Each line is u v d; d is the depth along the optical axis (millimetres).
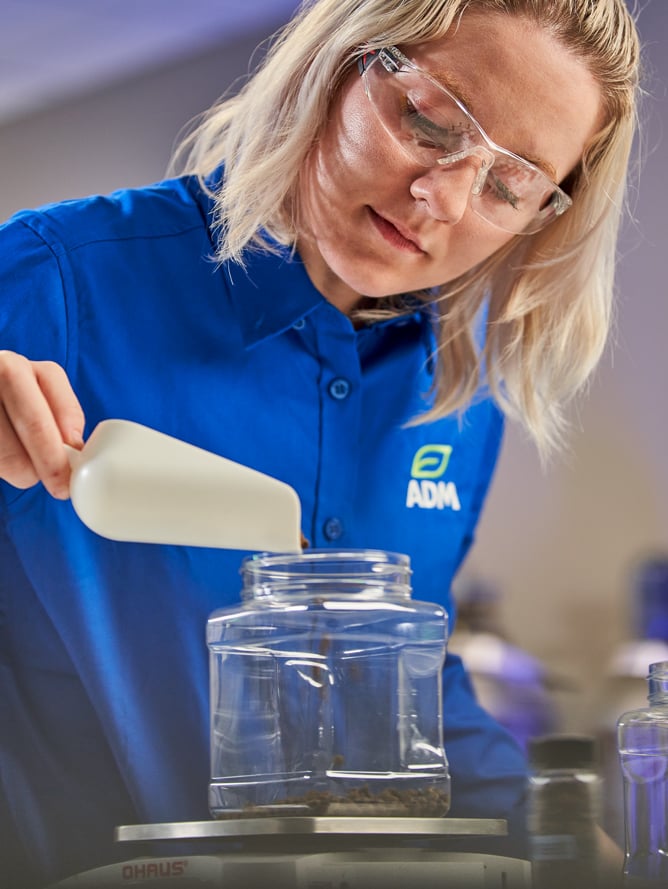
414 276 1388
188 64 4762
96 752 1432
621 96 1382
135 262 1477
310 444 1541
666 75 3730
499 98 1269
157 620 1455
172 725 1449
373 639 1183
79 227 1463
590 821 1163
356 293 1548
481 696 3232
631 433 3963
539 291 1579
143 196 1546
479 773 1598
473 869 969
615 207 1510
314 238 1443
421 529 1686
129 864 967
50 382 1130
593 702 3230
